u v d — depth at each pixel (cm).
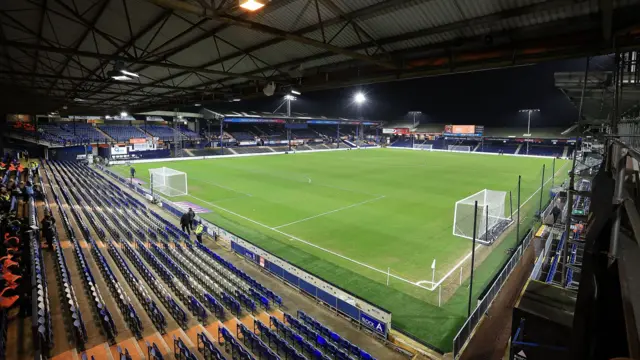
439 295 1042
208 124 5941
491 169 3875
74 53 948
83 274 1026
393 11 785
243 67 1498
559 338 350
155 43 1229
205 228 1525
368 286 1103
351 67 1195
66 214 1680
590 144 2580
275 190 2569
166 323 848
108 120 5222
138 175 3161
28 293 787
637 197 270
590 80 1255
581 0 607
